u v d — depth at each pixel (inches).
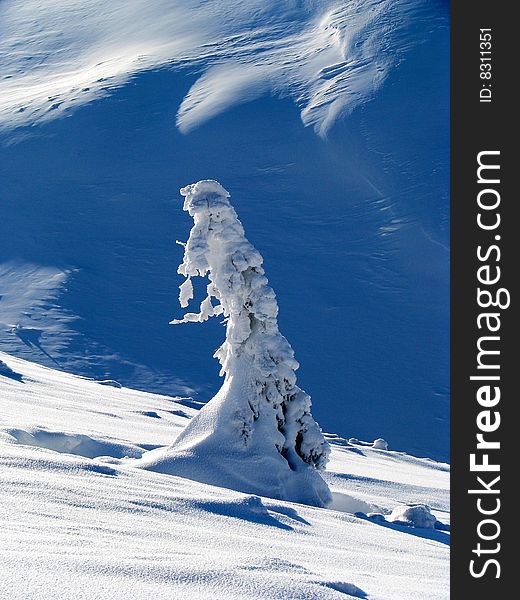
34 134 5172.2
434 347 3314.5
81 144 5049.2
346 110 5004.9
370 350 3284.9
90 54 6948.8
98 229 4224.9
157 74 5890.8
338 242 4028.1
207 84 5723.4
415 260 3855.8
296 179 4557.1
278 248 4005.9
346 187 4424.2
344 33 5969.5
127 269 3853.3
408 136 4712.1
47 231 4188.0
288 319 3479.3
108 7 7578.7
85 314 3403.1
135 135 5152.6
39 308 3415.4
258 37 6456.7
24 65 6919.3
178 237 4168.3
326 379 3061.0
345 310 3548.2
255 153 4827.8
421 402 2920.8
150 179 4704.7
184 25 6884.8
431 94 5064.0
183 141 5027.1
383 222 4121.6
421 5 5994.1
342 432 2699.3
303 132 4916.3
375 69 5393.7
